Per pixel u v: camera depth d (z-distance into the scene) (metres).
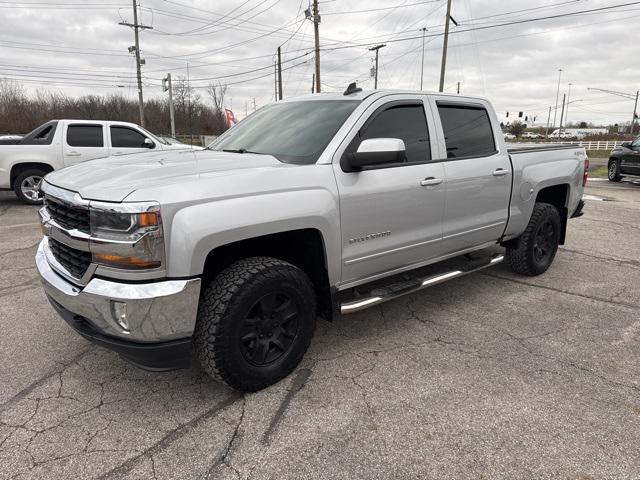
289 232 3.01
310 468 2.28
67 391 2.93
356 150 3.20
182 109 55.56
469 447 2.42
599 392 2.93
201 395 2.89
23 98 48.47
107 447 2.42
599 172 20.80
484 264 4.36
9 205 9.91
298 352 3.03
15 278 5.03
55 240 2.85
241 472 2.25
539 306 4.34
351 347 3.51
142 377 3.09
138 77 32.81
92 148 9.95
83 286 2.52
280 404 2.79
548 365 3.26
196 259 2.43
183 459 2.34
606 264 5.74
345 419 2.65
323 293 3.22
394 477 2.22
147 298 2.34
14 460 2.32
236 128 4.16
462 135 4.09
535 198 4.78
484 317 4.08
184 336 2.52
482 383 3.02
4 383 3.01
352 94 3.62
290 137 3.39
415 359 3.33
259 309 2.81
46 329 3.79
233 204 2.56
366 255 3.31
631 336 3.72
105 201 2.36
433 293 4.67
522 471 2.26
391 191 3.34
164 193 2.38
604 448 2.41
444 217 3.85
